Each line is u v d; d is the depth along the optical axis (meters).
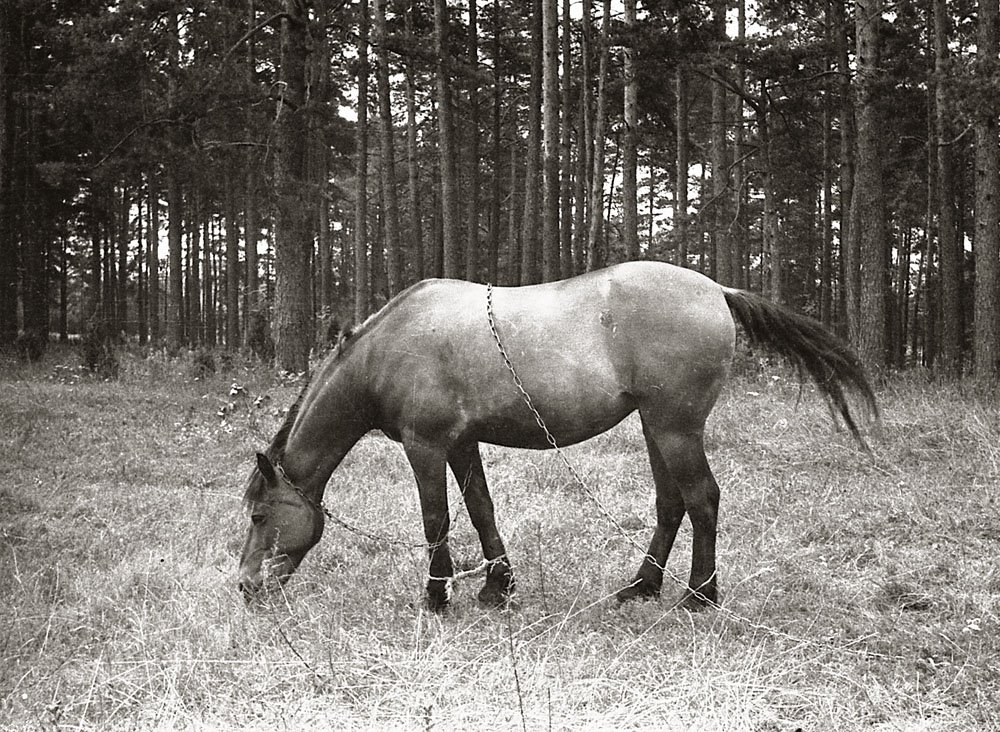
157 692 4.14
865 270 13.70
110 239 37.78
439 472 5.37
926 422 9.79
